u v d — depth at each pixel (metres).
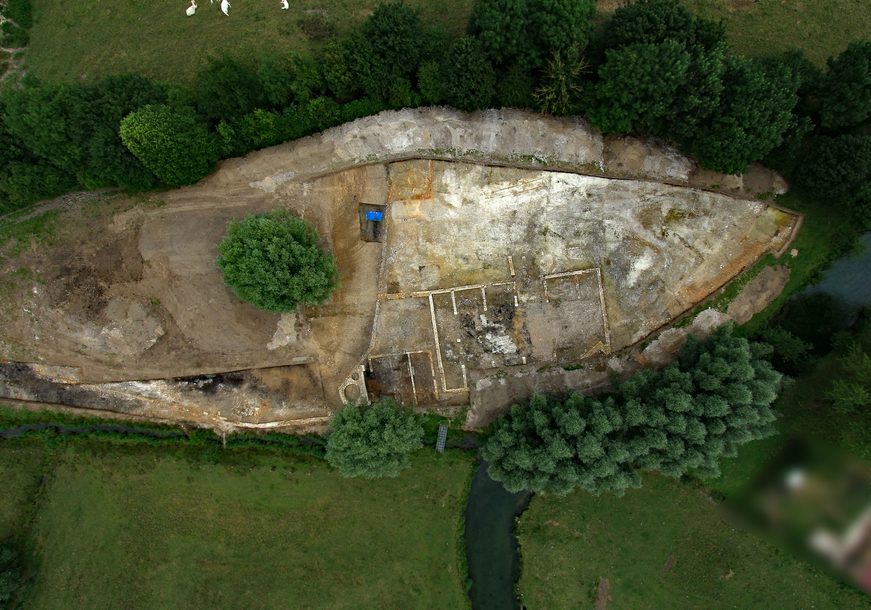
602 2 31.28
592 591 31.50
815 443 30.14
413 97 29.41
